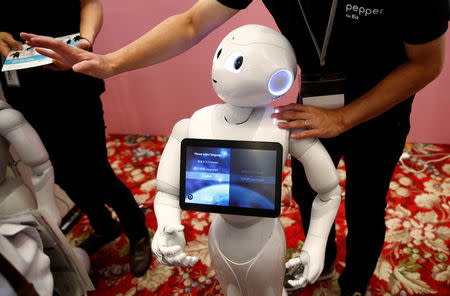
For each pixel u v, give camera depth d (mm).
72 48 734
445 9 604
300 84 852
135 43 787
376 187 961
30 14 1009
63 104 1109
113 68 784
